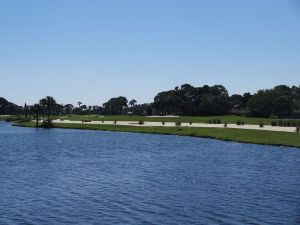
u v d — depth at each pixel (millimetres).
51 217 29781
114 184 42031
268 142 85500
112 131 141750
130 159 64000
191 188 39688
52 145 91125
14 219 29312
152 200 34750
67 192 38156
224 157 64625
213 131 112500
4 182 43531
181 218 29344
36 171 51344
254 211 31094
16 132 141500
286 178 45000
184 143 91438
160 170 51469
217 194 36969
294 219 29000
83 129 155000
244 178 45125
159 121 183000
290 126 124438
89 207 32531
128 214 30422
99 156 68938
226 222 28344
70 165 57125
